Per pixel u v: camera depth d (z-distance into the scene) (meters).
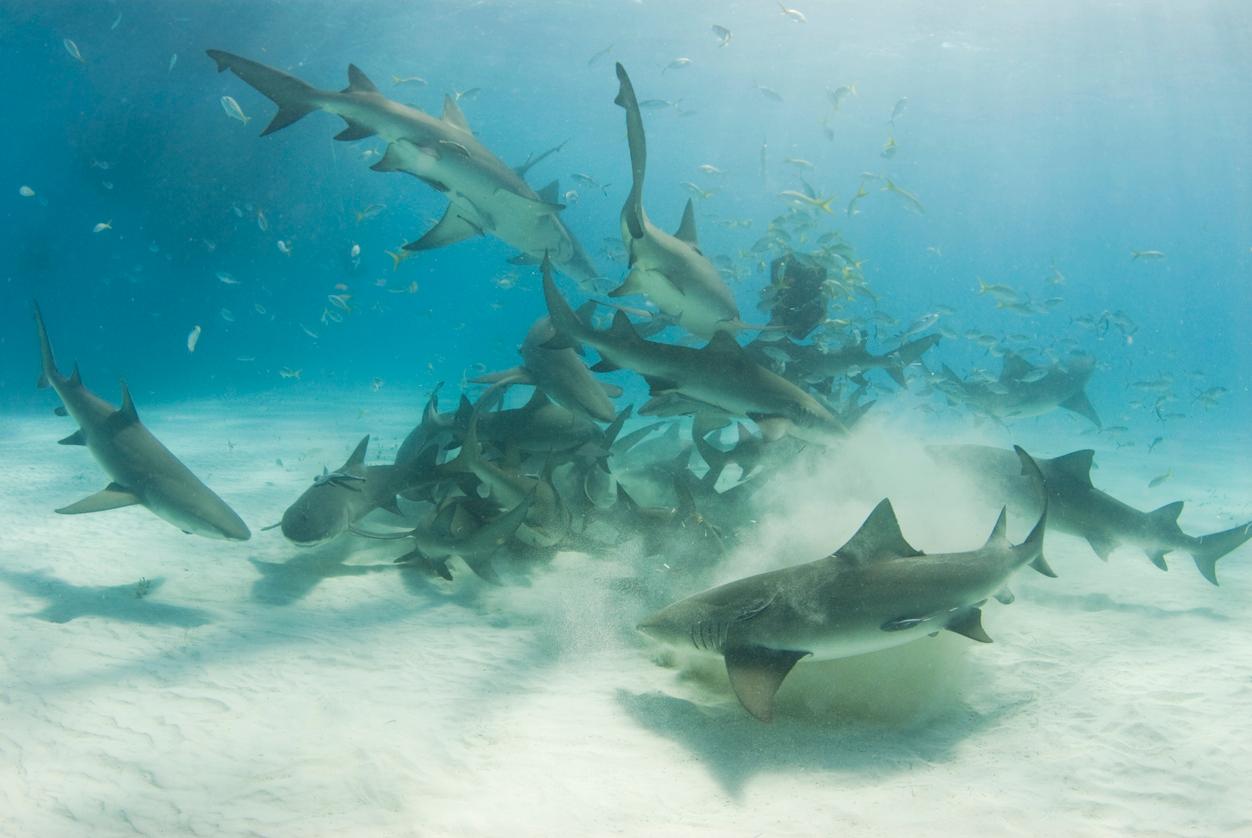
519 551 8.61
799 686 5.44
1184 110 49.94
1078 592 8.59
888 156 14.62
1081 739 4.97
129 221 57.91
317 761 4.44
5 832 3.70
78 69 43.62
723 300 7.79
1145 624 7.45
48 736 4.68
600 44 39.84
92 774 4.26
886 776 4.48
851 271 12.07
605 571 8.34
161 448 7.67
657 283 7.42
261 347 78.12
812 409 7.46
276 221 70.38
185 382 41.31
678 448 12.54
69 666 5.72
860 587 4.68
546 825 3.89
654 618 4.96
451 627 6.99
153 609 7.10
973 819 4.01
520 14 35.06
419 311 20.28
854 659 5.50
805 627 4.54
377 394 33.84
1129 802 4.20
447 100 8.63
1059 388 14.76
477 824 3.88
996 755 4.77
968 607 4.93
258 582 8.06
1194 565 9.85
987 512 7.90
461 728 5.00
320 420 23.00
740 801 4.18
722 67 44.69
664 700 5.48
